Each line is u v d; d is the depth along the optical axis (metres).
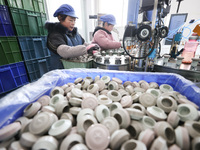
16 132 0.42
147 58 0.89
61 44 1.23
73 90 0.65
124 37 0.90
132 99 0.63
